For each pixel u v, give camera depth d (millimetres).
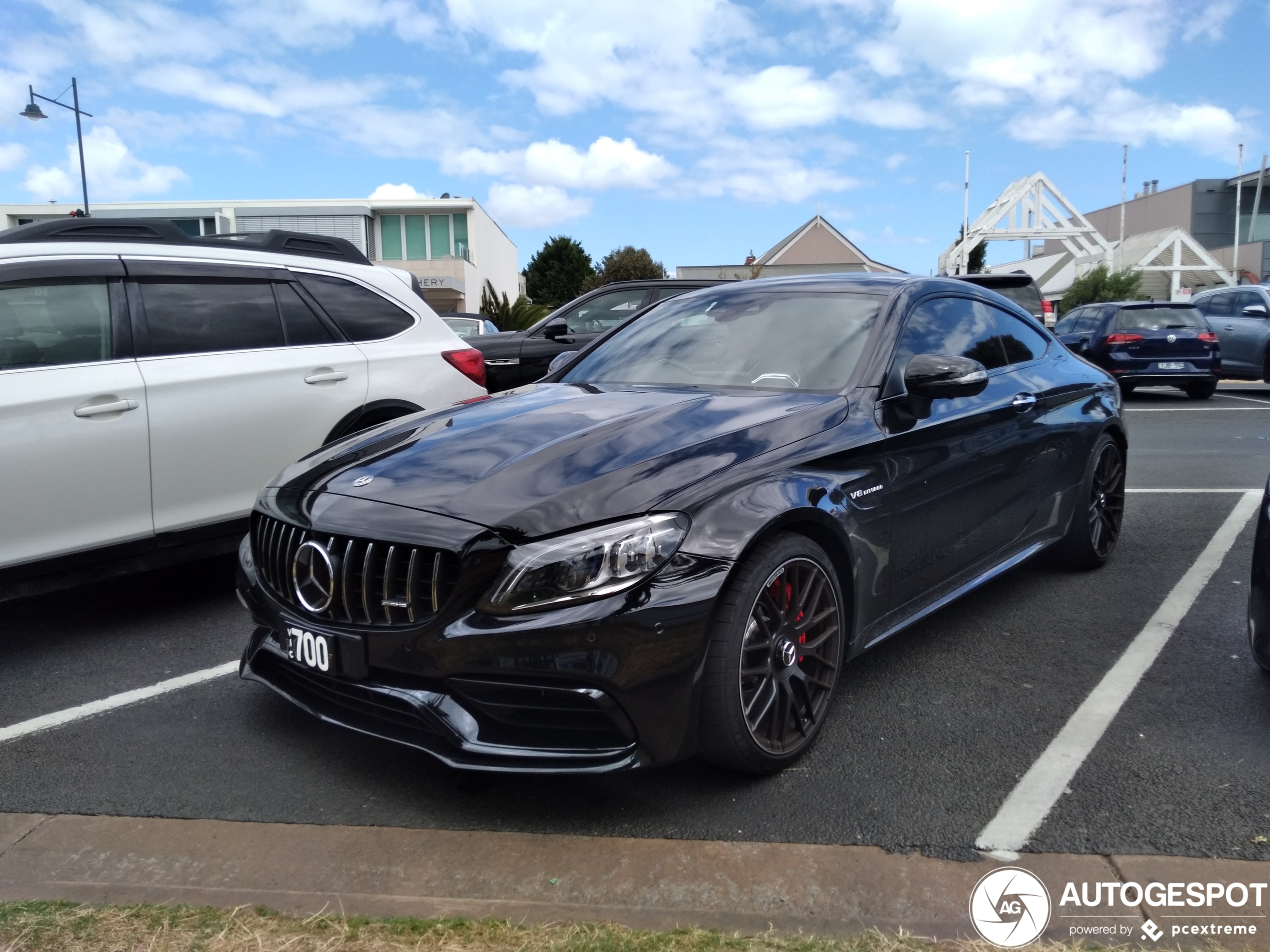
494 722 2424
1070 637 3891
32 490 3672
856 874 2283
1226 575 4715
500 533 2389
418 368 5016
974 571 3768
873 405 3191
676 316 4090
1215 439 9547
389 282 5176
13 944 1988
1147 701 3260
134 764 2922
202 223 39219
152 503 4031
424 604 2436
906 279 3881
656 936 2021
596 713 2398
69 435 3762
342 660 2537
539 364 8086
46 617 4355
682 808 2604
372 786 2766
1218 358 13531
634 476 2549
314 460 3137
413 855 2395
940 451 3396
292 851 2418
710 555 2463
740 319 3822
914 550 3285
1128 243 45031
